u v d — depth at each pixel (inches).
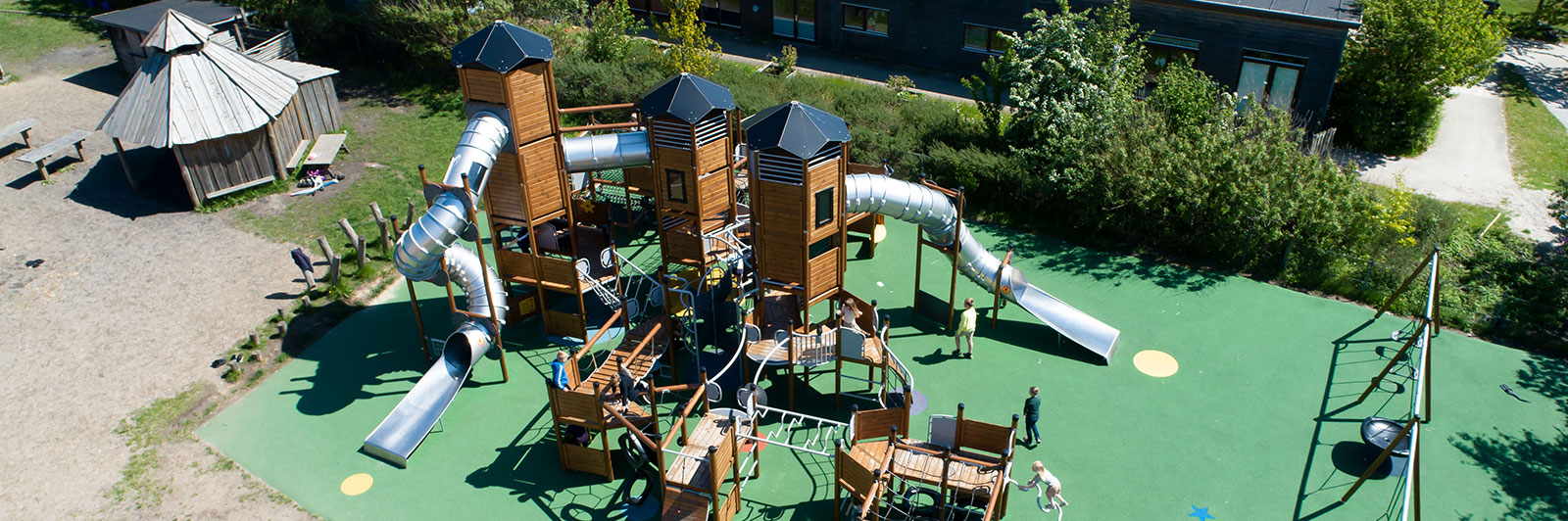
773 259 866.8
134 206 1242.6
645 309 979.9
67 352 971.3
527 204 913.5
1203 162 1083.3
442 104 1551.4
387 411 894.4
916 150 1286.9
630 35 1847.9
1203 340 970.1
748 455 802.8
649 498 789.9
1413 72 1314.0
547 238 1039.0
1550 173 1273.4
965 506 749.9
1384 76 1332.4
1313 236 1057.5
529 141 894.4
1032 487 738.8
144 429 873.5
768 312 941.2
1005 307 1041.5
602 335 942.4
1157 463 810.2
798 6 1771.7
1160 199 1102.4
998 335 990.4
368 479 814.5
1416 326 969.5
